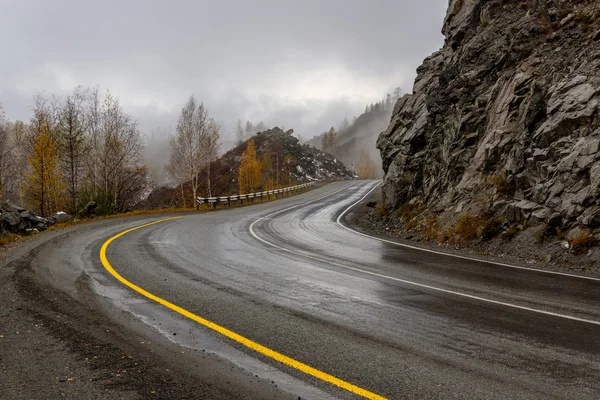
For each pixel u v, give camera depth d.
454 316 6.01
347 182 65.75
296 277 8.41
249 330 5.26
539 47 16.14
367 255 11.51
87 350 4.54
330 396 3.64
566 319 5.94
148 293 6.86
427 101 20.88
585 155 11.42
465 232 13.27
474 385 3.88
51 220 18.84
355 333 5.23
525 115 14.56
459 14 22.75
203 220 20.27
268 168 75.62
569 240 10.66
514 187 13.70
